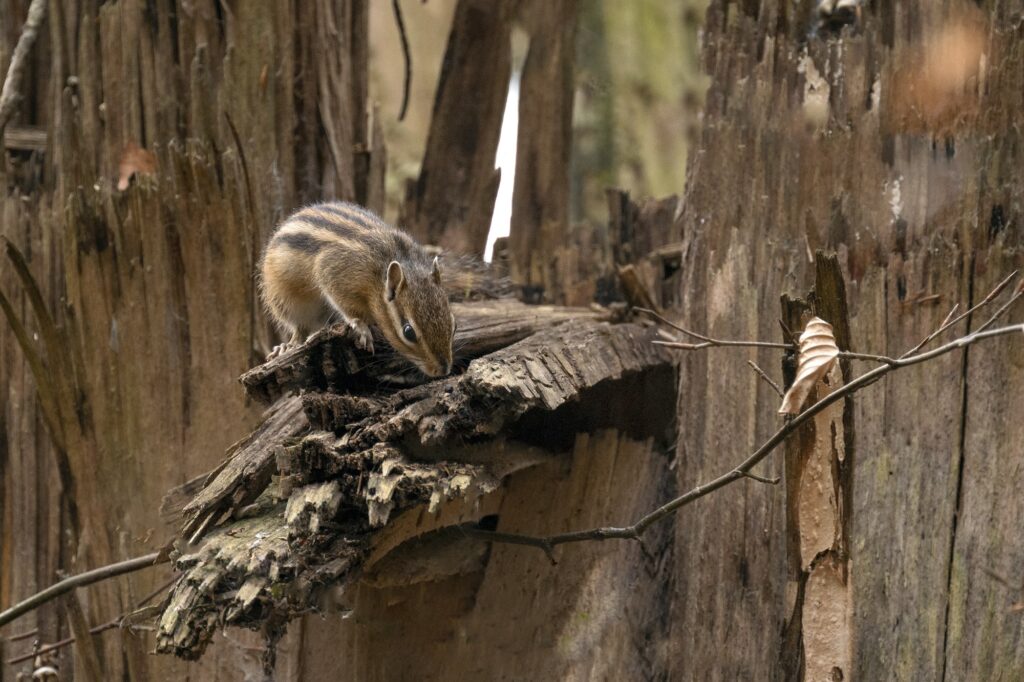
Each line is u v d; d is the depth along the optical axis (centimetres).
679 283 1121
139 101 1076
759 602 883
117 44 1078
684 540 936
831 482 774
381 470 685
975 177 856
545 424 923
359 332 853
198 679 987
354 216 1006
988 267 839
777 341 898
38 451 1100
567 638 938
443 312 910
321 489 688
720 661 902
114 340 1022
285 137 1069
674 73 1709
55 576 1088
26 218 1104
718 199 959
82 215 1024
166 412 1016
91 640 974
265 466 742
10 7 1172
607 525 961
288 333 1027
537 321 1002
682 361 952
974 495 832
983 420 831
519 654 933
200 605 645
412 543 880
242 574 648
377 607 946
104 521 1019
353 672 951
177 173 1010
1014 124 846
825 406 655
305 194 1085
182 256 1015
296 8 1075
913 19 891
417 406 730
